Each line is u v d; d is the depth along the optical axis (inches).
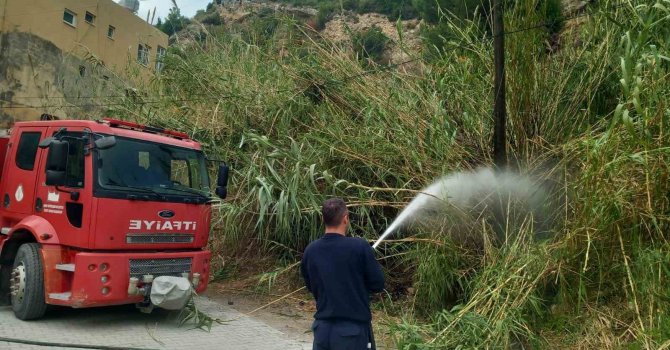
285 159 296.4
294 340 231.1
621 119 209.9
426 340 200.7
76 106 451.8
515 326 194.2
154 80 409.4
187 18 451.8
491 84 293.6
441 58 333.7
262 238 325.4
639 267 193.5
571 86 291.7
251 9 426.3
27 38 759.1
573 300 211.3
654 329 175.2
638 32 251.1
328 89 332.8
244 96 346.9
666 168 201.8
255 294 311.6
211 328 244.2
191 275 254.1
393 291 283.7
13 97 742.5
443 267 243.0
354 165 297.0
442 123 278.1
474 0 390.6
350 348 124.5
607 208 203.9
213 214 319.0
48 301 226.5
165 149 256.7
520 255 221.5
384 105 301.6
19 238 252.5
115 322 244.2
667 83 216.1
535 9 275.3
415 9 546.9
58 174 224.7
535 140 264.5
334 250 130.4
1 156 280.5
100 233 221.3
